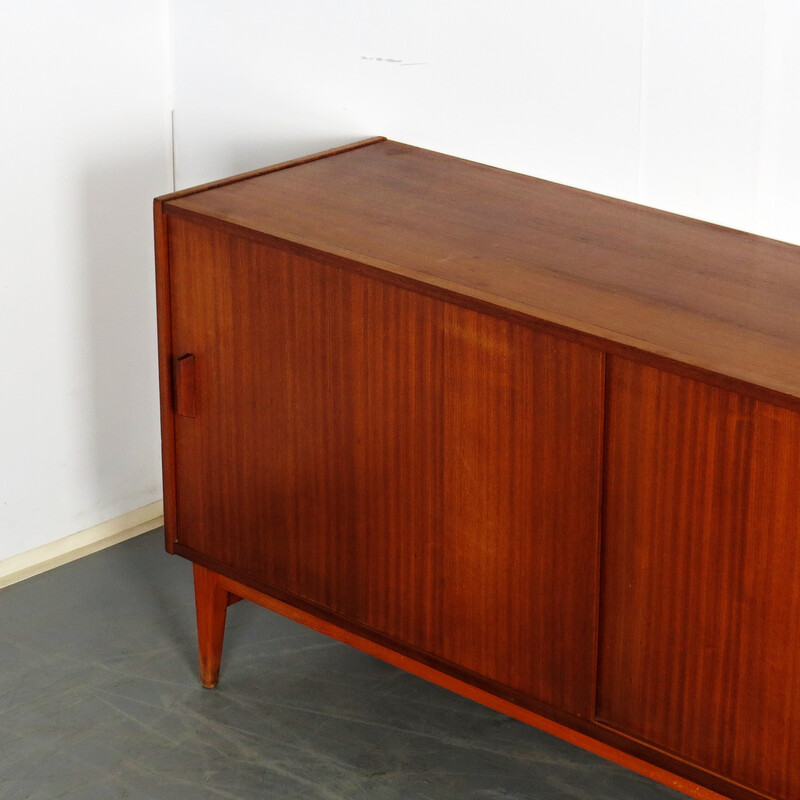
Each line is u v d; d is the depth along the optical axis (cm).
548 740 222
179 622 256
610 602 171
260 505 209
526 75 216
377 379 184
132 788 210
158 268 204
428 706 231
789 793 162
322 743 221
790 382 146
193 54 260
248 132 258
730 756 166
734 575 157
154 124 268
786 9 185
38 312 260
